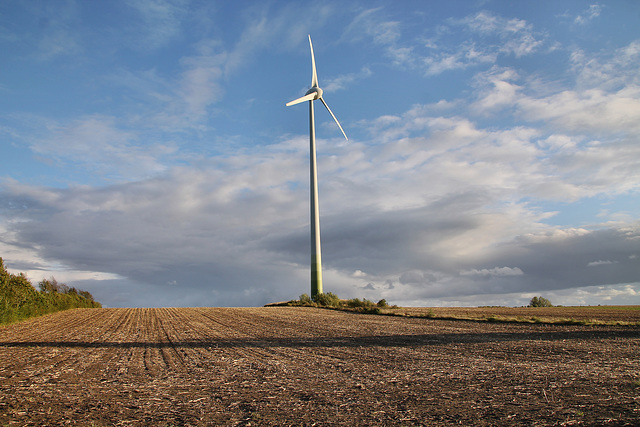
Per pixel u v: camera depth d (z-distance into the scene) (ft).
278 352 53.72
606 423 21.30
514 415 23.32
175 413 25.13
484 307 228.02
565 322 93.66
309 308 184.34
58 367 42.68
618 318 106.32
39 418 24.13
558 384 31.42
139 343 65.31
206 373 39.09
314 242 215.92
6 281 111.34
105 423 23.08
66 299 173.68
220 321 111.96
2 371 40.34
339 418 23.61
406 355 49.75
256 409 25.93
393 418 23.40
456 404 26.30
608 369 37.63
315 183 219.82
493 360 44.62
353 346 59.41
